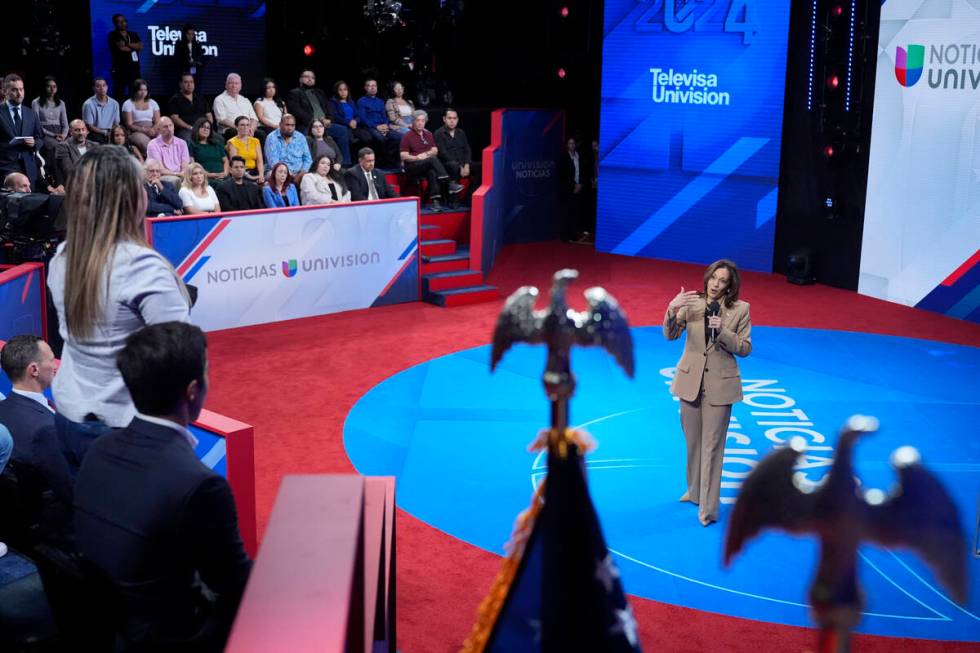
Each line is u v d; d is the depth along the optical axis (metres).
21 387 5.23
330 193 15.62
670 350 13.29
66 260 3.34
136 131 16.42
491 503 8.56
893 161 15.67
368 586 2.83
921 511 1.60
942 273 15.18
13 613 4.08
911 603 6.87
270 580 1.95
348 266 15.20
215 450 5.98
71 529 4.29
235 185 14.70
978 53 14.15
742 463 9.41
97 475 2.92
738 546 1.70
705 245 18.70
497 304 15.90
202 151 15.87
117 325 3.29
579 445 2.17
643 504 8.51
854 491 1.63
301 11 19.98
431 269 16.23
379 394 11.45
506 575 2.26
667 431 10.31
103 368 3.35
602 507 8.44
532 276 17.73
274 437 10.05
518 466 9.41
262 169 16.11
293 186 15.23
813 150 16.97
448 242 16.78
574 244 20.80
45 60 17.39
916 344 13.72
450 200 18.02
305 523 2.19
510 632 2.19
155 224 13.17
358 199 15.95
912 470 1.62
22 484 4.79
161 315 3.29
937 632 6.50
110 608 3.02
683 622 6.61
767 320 14.93
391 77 20.92
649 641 6.38
